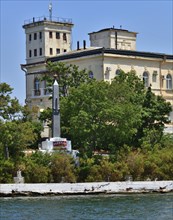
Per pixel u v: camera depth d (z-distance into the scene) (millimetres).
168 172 99500
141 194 91938
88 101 101938
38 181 93125
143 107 110750
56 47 145750
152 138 106562
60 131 106000
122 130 101062
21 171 93000
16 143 95500
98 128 100875
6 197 87000
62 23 146250
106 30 142500
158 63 132625
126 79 117500
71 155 98312
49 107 123312
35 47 145875
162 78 132875
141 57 129000
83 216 66812
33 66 137250
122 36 143625
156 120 110188
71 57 129875
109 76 124125
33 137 97750
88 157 99438
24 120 103250
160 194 91938
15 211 70875
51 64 122125
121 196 88500
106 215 67438
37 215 67625
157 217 65875
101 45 143875
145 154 100750
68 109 104312
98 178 95250
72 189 90625
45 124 121938
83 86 103375
